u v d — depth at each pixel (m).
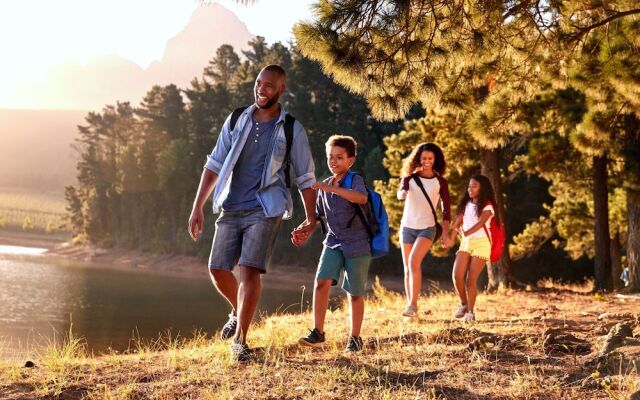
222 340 5.79
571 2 8.57
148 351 5.66
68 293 51.72
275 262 76.19
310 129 83.06
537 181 51.72
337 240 5.52
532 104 14.70
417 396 3.78
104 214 125.44
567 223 25.39
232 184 4.94
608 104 10.98
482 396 3.84
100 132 134.75
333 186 5.22
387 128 82.50
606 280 17.38
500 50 8.27
